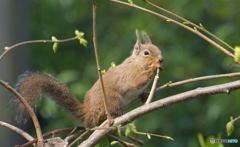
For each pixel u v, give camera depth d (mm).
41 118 16188
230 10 16031
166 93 16078
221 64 16328
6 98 12844
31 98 7820
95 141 6219
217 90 6328
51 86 8281
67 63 18281
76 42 18891
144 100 8844
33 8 19172
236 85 6324
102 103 8688
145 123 15242
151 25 16797
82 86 15445
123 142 6617
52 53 18484
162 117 15711
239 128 14648
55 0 19094
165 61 16266
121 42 17031
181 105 16047
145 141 15133
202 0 16750
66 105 8609
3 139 13133
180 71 16188
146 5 16734
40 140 6277
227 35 15180
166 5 16750
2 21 13734
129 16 18438
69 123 15328
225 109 14445
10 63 13664
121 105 8875
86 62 18312
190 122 15828
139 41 9336
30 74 8039
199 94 6312
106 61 16141
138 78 8938
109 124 6352
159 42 16750
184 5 16688
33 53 18234
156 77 6641
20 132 6426
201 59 16812
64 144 6328
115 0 6324
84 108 8727
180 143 15523
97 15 18906
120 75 8969
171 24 16938
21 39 14023
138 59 9078
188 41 17078
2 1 13727
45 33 18656
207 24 17047
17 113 7219
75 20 19438
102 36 18469
